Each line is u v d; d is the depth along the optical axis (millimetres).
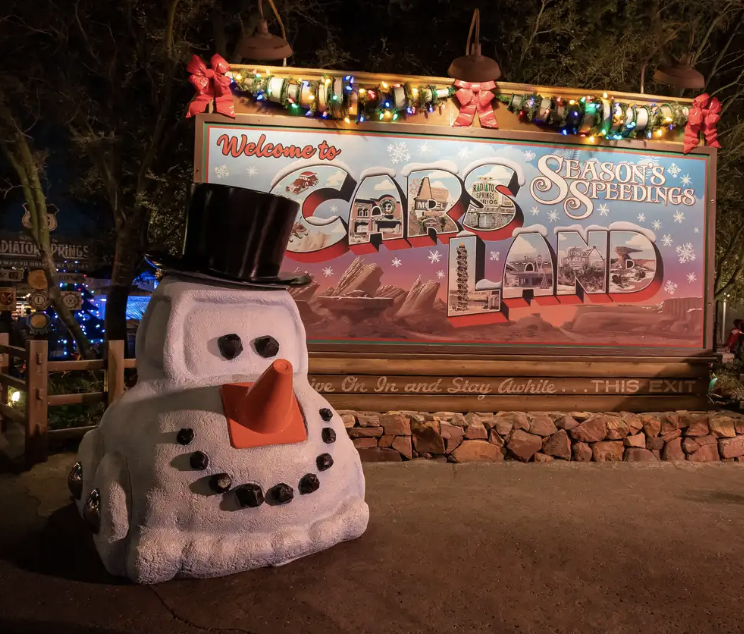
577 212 6691
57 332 13148
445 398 6477
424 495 4984
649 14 9523
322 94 6109
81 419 7141
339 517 3646
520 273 6590
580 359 6652
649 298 6805
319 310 6332
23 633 2723
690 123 6816
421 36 10836
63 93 9773
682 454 6363
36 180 9914
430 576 3420
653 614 3062
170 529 3166
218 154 6250
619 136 6730
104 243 13711
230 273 3557
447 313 6473
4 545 3732
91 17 10109
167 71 9156
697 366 6871
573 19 9500
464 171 6500
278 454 3348
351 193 6359
